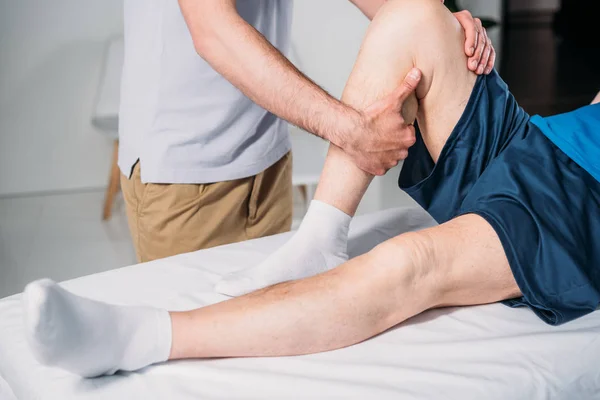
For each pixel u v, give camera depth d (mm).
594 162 1521
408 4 1490
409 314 1323
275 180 1861
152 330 1203
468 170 1576
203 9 1437
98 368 1170
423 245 1321
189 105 1683
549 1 10047
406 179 1647
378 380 1179
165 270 1586
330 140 1454
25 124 3904
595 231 1440
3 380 1364
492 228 1377
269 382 1164
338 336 1259
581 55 6855
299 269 1448
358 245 1714
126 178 1820
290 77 1428
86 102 3955
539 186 1454
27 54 3832
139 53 1697
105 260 3041
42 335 1071
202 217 1774
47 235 3350
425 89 1521
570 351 1283
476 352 1262
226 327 1225
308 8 3844
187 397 1139
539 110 4828
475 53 1536
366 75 1485
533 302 1365
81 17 3859
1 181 3934
